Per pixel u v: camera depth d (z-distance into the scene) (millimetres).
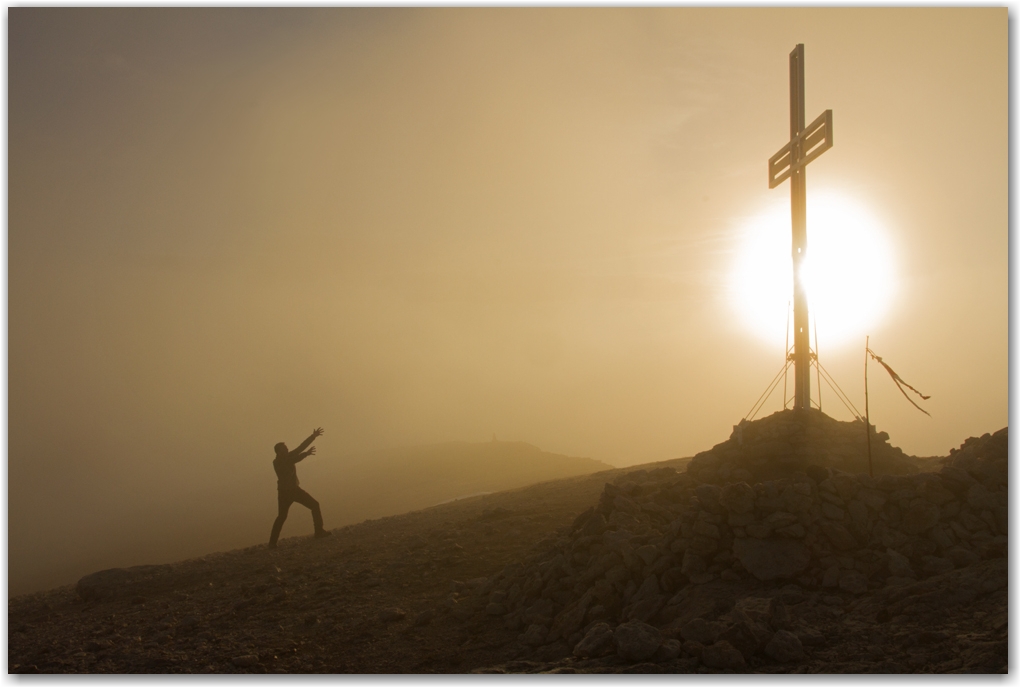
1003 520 8250
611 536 9188
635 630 6637
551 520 13828
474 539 13055
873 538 8273
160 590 12445
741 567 8133
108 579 12875
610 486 10727
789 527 8203
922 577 7738
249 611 10273
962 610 6629
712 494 8656
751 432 12453
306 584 11430
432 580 10992
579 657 6867
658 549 8602
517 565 10211
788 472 11859
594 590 8484
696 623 6719
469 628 8844
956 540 8164
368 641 8680
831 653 6211
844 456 11953
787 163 13711
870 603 7188
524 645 8078
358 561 12711
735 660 6164
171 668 8023
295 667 7957
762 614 6832
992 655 5551
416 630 8922
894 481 8719
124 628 10031
